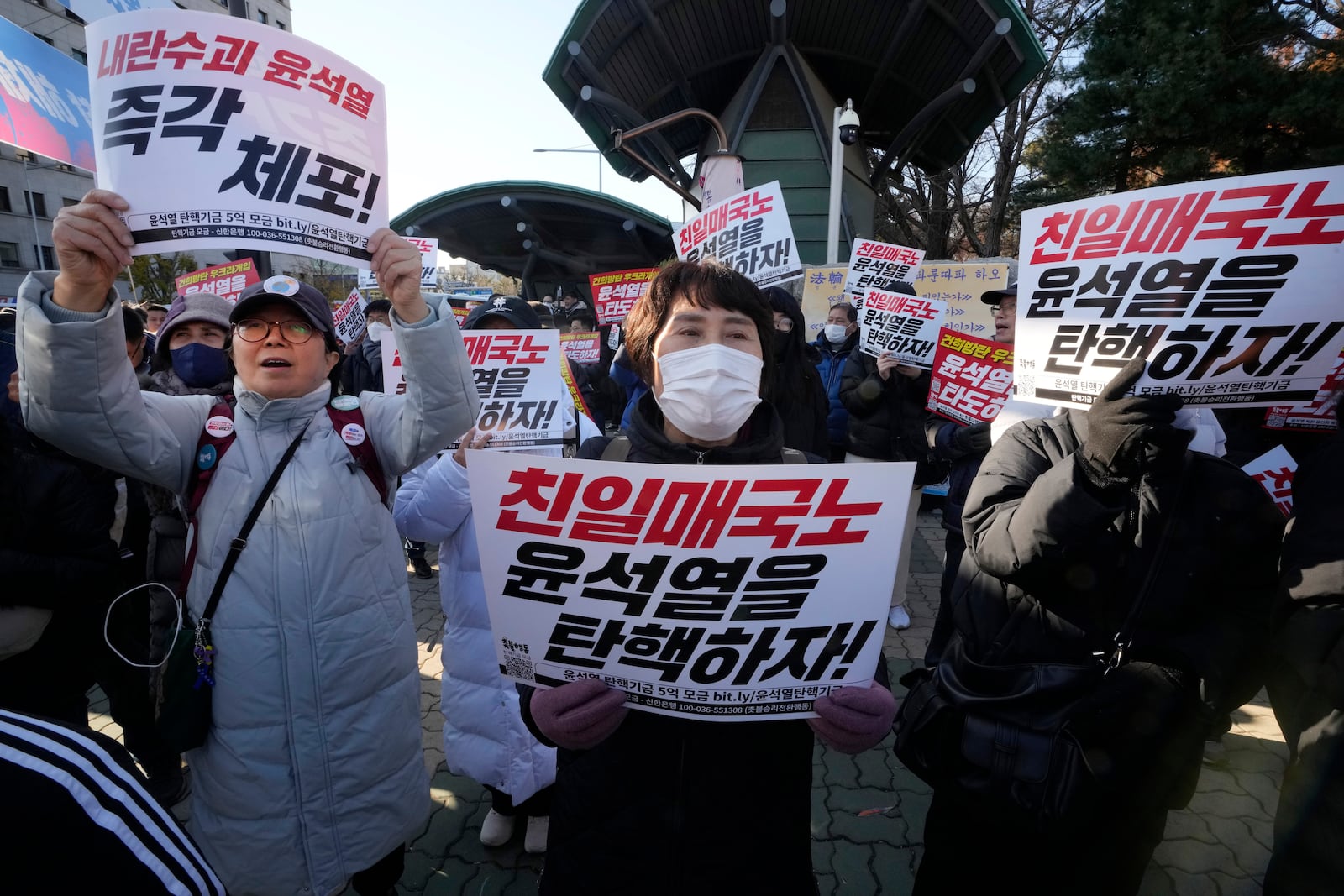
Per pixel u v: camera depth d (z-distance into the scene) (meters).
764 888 1.22
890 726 1.13
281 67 1.33
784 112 11.92
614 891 1.23
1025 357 1.44
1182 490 1.39
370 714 1.67
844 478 1.06
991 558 1.42
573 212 14.43
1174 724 1.36
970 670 1.50
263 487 1.58
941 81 11.62
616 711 1.15
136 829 0.62
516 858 2.36
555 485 1.10
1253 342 1.22
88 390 1.32
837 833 2.52
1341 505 1.18
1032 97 17.12
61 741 0.61
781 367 3.06
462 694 2.23
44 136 2.02
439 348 1.58
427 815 1.86
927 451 3.99
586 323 10.00
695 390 1.22
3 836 0.58
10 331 2.32
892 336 3.89
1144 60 11.38
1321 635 1.14
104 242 1.23
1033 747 1.36
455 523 2.12
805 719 1.14
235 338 1.59
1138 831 1.43
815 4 10.88
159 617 2.52
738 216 3.96
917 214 21.89
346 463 1.66
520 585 1.16
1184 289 1.25
